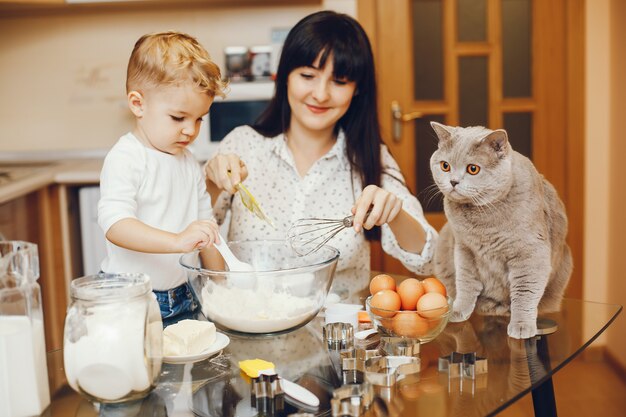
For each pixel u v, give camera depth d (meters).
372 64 1.56
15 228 2.40
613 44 3.01
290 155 1.68
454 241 1.17
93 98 3.28
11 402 0.82
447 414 0.81
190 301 1.27
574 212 3.16
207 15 3.23
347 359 0.94
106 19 3.23
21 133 3.31
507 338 1.04
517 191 1.04
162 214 1.29
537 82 3.12
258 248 1.31
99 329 0.84
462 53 3.11
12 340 0.81
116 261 1.26
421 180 3.19
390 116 3.15
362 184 1.66
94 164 2.95
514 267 1.08
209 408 0.86
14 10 3.21
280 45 3.11
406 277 1.43
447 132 1.07
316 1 3.19
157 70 1.19
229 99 2.92
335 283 1.39
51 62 3.26
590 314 1.14
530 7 3.09
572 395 2.63
